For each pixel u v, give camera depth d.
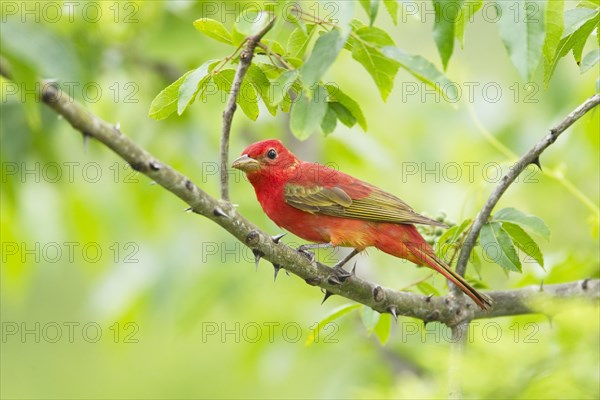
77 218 13.68
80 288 17.83
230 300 13.74
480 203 10.66
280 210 10.78
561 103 13.36
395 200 10.40
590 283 8.65
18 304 17.20
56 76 9.83
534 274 10.33
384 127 15.02
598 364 6.30
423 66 7.05
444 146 14.68
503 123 14.09
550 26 6.55
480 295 8.55
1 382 17.22
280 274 13.95
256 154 10.88
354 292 8.29
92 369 17.48
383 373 12.80
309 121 6.96
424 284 9.10
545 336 6.63
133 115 14.02
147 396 17.20
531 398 6.27
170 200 14.04
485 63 15.09
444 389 6.79
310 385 13.41
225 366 17.25
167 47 12.75
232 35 7.30
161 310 13.63
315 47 6.64
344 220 10.35
